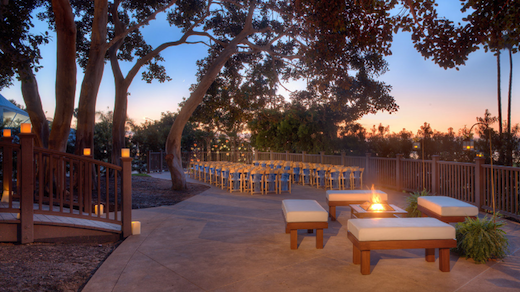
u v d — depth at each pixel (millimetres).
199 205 9070
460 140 11195
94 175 11445
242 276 3766
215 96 15414
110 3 14930
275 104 16141
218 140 26547
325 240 5305
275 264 4164
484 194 7434
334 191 7023
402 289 3365
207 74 11898
